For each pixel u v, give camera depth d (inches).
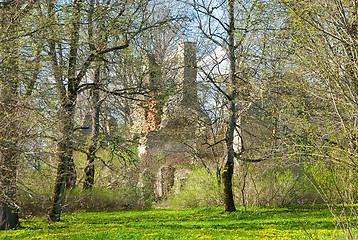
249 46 808.3
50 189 757.3
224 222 677.3
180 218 778.8
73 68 661.9
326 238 425.1
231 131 840.9
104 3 673.6
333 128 526.0
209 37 817.5
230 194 841.5
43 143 526.3
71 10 579.8
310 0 512.7
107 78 705.6
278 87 658.8
